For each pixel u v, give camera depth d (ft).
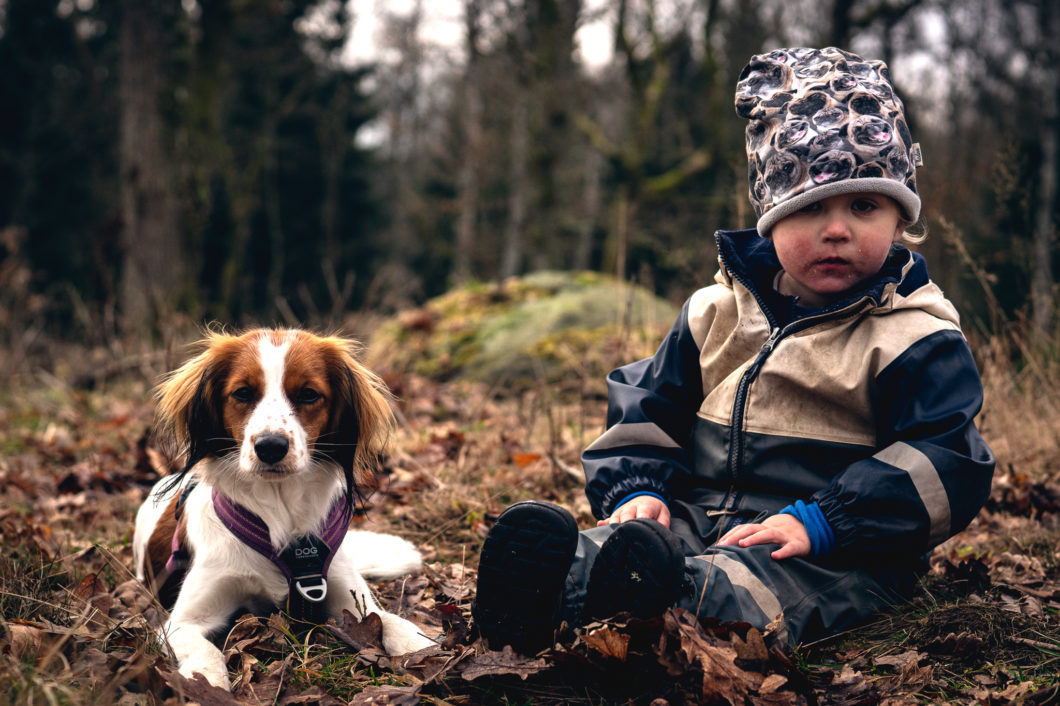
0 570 8.81
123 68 38.06
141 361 25.43
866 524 7.17
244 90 80.38
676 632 6.44
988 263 18.26
